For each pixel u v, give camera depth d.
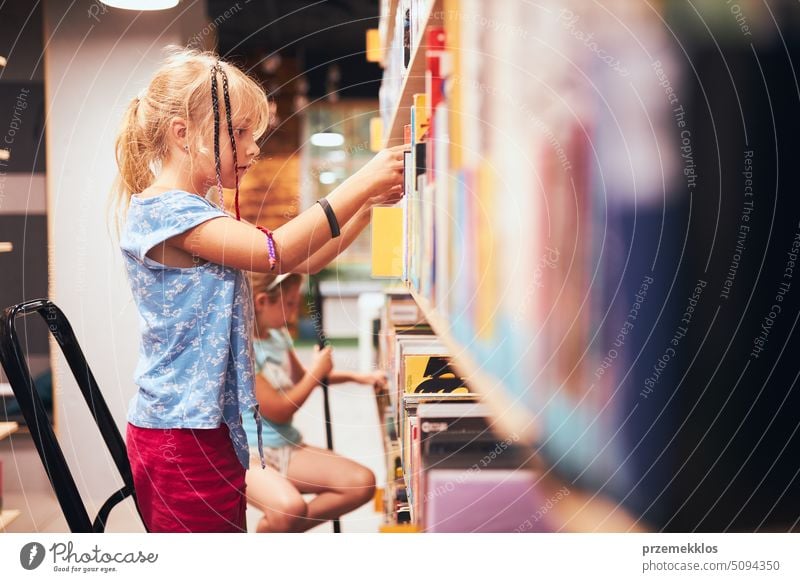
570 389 1.09
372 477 2.01
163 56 2.89
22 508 2.50
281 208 5.33
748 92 0.98
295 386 2.10
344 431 3.19
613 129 1.00
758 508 1.16
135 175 1.37
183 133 1.29
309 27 5.54
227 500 1.32
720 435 1.12
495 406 1.11
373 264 1.59
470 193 1.07
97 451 2.67
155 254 1.25
